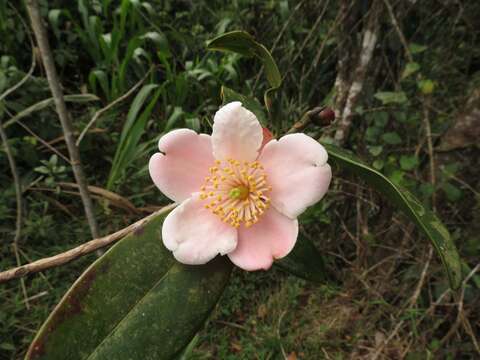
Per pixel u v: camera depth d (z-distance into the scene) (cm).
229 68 47
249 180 13
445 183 31
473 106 30
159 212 13
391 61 33
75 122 48
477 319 32
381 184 12
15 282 36
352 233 39
